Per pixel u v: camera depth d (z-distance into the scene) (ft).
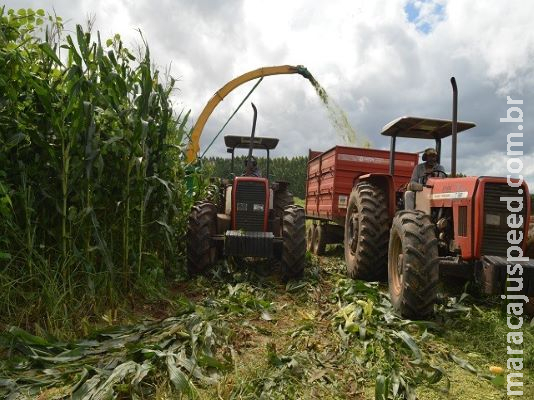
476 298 15.40
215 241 18.10
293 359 9.60
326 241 27.35
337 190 25.72
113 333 11.06
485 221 12.95
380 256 17.51
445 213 15.14
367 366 9.71
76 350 9.70
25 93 12.45
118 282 13.91
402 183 27.07
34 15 13.43
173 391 8.34
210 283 16.89
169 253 17.83
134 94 14.85
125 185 14.12
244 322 12.26
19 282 11.74
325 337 11.38
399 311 13.05
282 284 17.72
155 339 10.37
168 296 15.07
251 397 8.17
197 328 10.78
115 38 14.99
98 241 12.32
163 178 16.28
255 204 19.75
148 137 15.02
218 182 24.38
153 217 16.15
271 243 17.34
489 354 10.82
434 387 9.02
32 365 9.32
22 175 11.75
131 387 8.08
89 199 12.64
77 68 12.12
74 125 11.98
